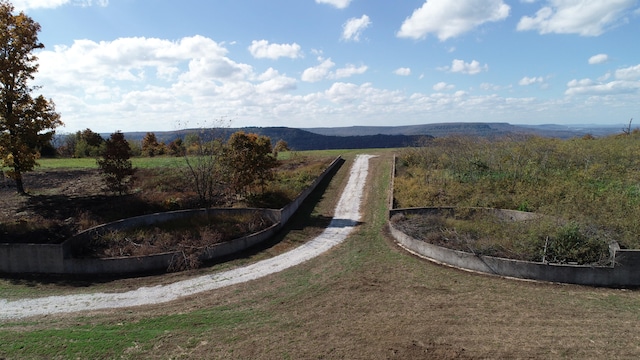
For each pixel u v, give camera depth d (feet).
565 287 42.39
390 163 124.06
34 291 47.16
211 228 63.41
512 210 64.59
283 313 39.37
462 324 35.35
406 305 39.78
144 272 52.80
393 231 63.41
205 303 42.65
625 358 29.30
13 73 70.23
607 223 51.96
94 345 34.30
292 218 77.36
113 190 79.77
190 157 111.55
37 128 73.00
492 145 102.06
